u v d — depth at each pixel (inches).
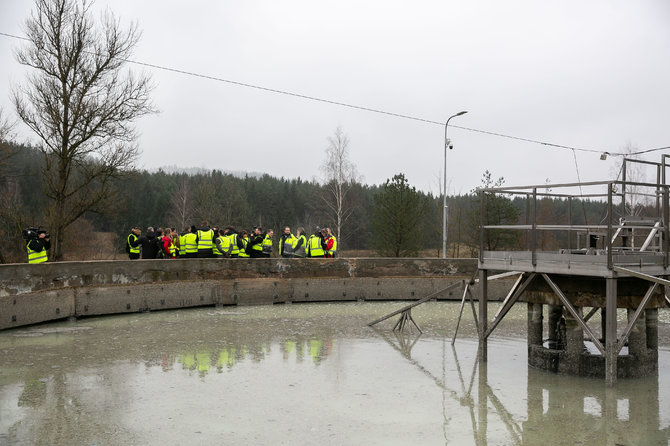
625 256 325.4
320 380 327.6
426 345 446.3
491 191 385.7
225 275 687.7
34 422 249.3
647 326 351.9
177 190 2623.0
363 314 624.1
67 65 877.2
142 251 700.7
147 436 232.4
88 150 901.8
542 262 347.6
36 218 1133.1
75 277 563.8
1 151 994.1
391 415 263.7
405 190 1322.6
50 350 406.9
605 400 293.3
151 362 369.4
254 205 2805.1
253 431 239.1
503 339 478.3
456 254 1818.4
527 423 255.1
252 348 420.8
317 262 746.8
